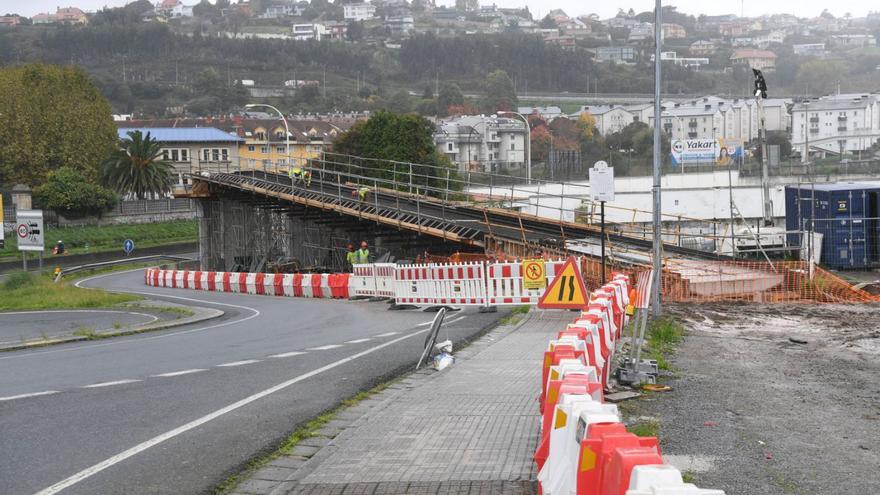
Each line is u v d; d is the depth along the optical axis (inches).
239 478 321.1
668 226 2017.7
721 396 479.2
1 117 4148.6
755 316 916.0
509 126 7086.6
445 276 1042.1
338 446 357.7
